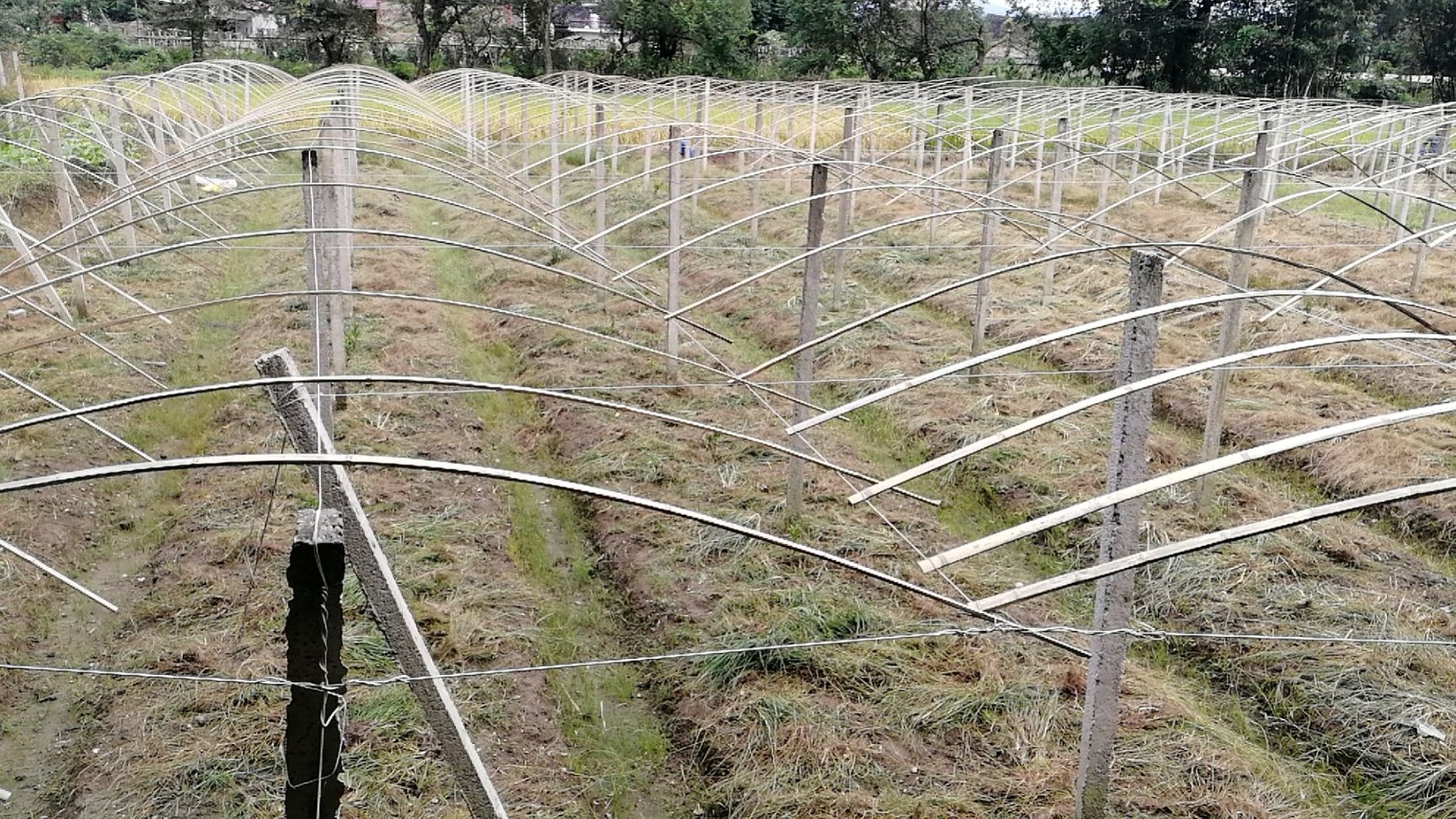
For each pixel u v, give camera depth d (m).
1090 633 4.70
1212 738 6.11
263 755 5.75
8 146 21.11
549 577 8.15
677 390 11.52
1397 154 17.64
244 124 13.13
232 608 7.18
